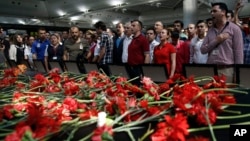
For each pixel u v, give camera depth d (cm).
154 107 93
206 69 250
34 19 1552
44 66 452
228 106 107
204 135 82
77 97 121
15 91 140
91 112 91
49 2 1496
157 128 77
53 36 454
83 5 1512
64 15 1611
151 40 416
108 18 1803
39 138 69
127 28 390
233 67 246
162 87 122
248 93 137
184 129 69
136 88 120
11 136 61
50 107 96
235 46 253
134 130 86
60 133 81
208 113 86
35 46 541
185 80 133
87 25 1808
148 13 1864
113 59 420
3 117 98
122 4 1454
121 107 88
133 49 348
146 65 289
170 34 392
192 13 1122
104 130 65
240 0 363
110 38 421
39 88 142
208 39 271
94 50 459
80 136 82
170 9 1727
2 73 224
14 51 643
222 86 122
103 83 142
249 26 336
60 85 145
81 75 187
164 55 325
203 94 95
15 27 1248
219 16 256
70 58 475
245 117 99
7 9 1375
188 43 381
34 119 75
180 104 87
